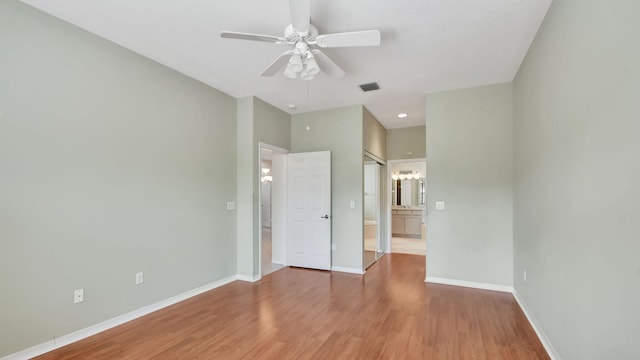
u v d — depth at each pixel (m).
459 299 3.57
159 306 3.28
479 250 3.99
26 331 2.28
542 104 2.55
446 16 2.46
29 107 2.31
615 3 1.41
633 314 1.31
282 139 5.14
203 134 3.90
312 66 2.40
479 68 3.48
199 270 3.79
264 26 2.64
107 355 2.35
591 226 1.68
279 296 3.70
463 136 4.10
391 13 2.41
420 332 2.74
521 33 2.71
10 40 2.22
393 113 5.41
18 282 2.24
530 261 2.97
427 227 4.27
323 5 2.29
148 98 3.21
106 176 2.81
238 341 2.58
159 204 3.30
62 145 2.50
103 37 2.80
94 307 2.70
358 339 2.61
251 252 4.34
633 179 1.29
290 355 2.36
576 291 1.89
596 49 1.60
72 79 2.58
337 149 5.02
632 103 1.29
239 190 4.45
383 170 6.61
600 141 1.57
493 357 2.33
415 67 3.46
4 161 2.18
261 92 4.29
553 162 2.28
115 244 2.87
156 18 2.51
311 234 5.04
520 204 3.43
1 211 2.17
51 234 2.42
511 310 3.24
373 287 4.05
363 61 3.29
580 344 1.83
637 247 1.27
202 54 3.15
